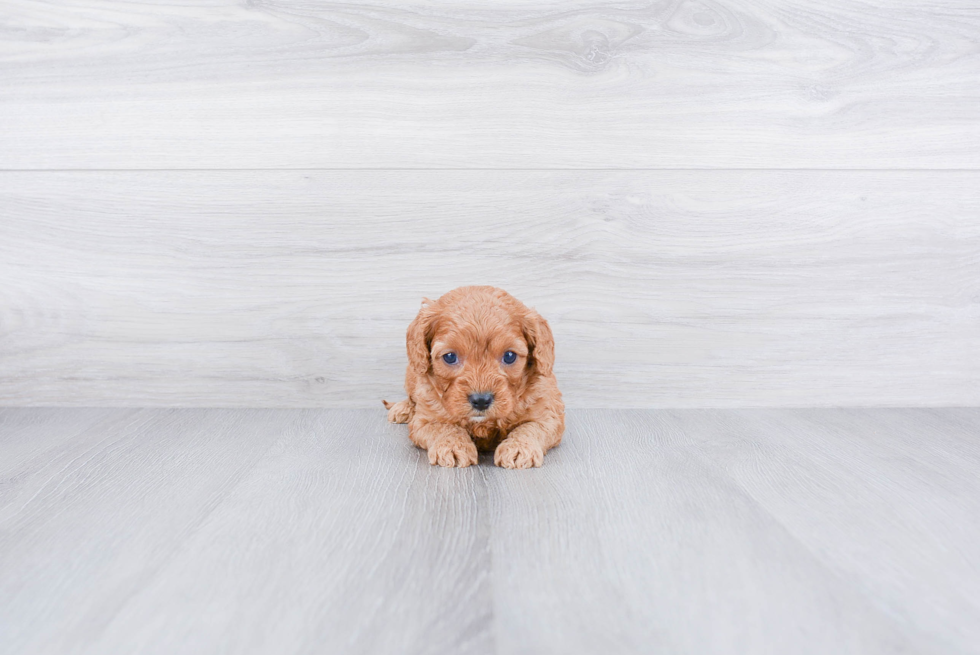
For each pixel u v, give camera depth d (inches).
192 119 62.9
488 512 40.6
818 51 63.0
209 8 62.1
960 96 63.6
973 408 66.0
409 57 62.5
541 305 64.6
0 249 64.1
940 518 40.1
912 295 65.2
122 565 33.7
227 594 30.9
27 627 28.1
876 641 27.4
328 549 35.6
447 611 29.4
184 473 47.5
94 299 64.6
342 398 65.9
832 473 47.8
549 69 62.6
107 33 62.2
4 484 45.1
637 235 64.1
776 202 64.0
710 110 63.3
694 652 26.4
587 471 48.2
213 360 65.3
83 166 63.2
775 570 33.4
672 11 62.3
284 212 63.7
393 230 63.8
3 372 65.5
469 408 47.8
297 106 62.9
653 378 65.7
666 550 35.5
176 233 63.9
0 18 61.9
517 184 63.4
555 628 28.1
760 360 65.7
